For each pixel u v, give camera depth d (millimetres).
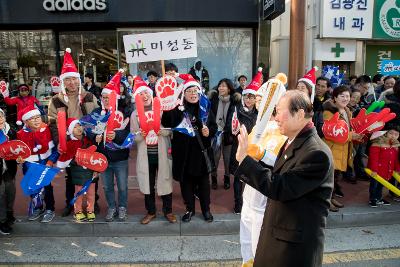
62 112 4012
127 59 4832
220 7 8844
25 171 4379
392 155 4785
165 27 9352
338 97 4680
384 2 10000
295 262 2008
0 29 9227
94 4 8578
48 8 8578
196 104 4324
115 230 4391
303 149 2039
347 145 4914
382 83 7582
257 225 2924
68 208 4633
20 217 4598
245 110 4562
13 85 9523
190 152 4285
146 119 4031
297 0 6852
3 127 4152
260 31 9031
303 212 2014
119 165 4391
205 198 4418
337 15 9914
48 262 3775
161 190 4316
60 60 9523
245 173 2084
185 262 3758
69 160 4195
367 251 3967
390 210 4785
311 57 10461
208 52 9492
